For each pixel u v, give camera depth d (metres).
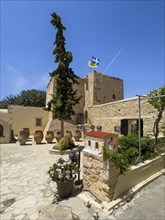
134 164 4.72
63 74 11.33
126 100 12.93
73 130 18.42
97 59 21.86
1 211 3.70
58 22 11.22
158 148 6.18
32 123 21.89
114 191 3.64
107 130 15.16
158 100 6.41
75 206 3.54
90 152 4.16
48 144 13.34
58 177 3.93
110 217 3.13
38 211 3.61
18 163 7.72
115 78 23.03
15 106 21.16
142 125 11.09
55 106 10.98
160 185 4.61
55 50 11.41
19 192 4.66
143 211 3.35
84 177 4.36
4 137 14.26
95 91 20.41
